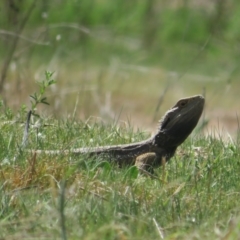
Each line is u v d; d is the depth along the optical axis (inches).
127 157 491.2
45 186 409.4
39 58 1026.1
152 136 505.4
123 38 1327.5
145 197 400.8
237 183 439.8
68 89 878.4
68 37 1053.2
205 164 462.6
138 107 1067.3
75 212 365.4
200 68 1280.8
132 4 1502.2
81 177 415.2
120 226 345.1
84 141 505.4
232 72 1235.2
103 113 815.7
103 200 387.5
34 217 360.5
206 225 363.9
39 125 510.0
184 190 416.8
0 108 563.8
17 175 414.6
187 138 557.0
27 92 827.4
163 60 1312.7
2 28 860.0
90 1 1403.8
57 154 450.3
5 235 348.5
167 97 1117.7
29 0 1140.5
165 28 1460.4
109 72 1151.0
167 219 376.8
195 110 500.4
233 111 1069.1
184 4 1507.1
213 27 1371.8
